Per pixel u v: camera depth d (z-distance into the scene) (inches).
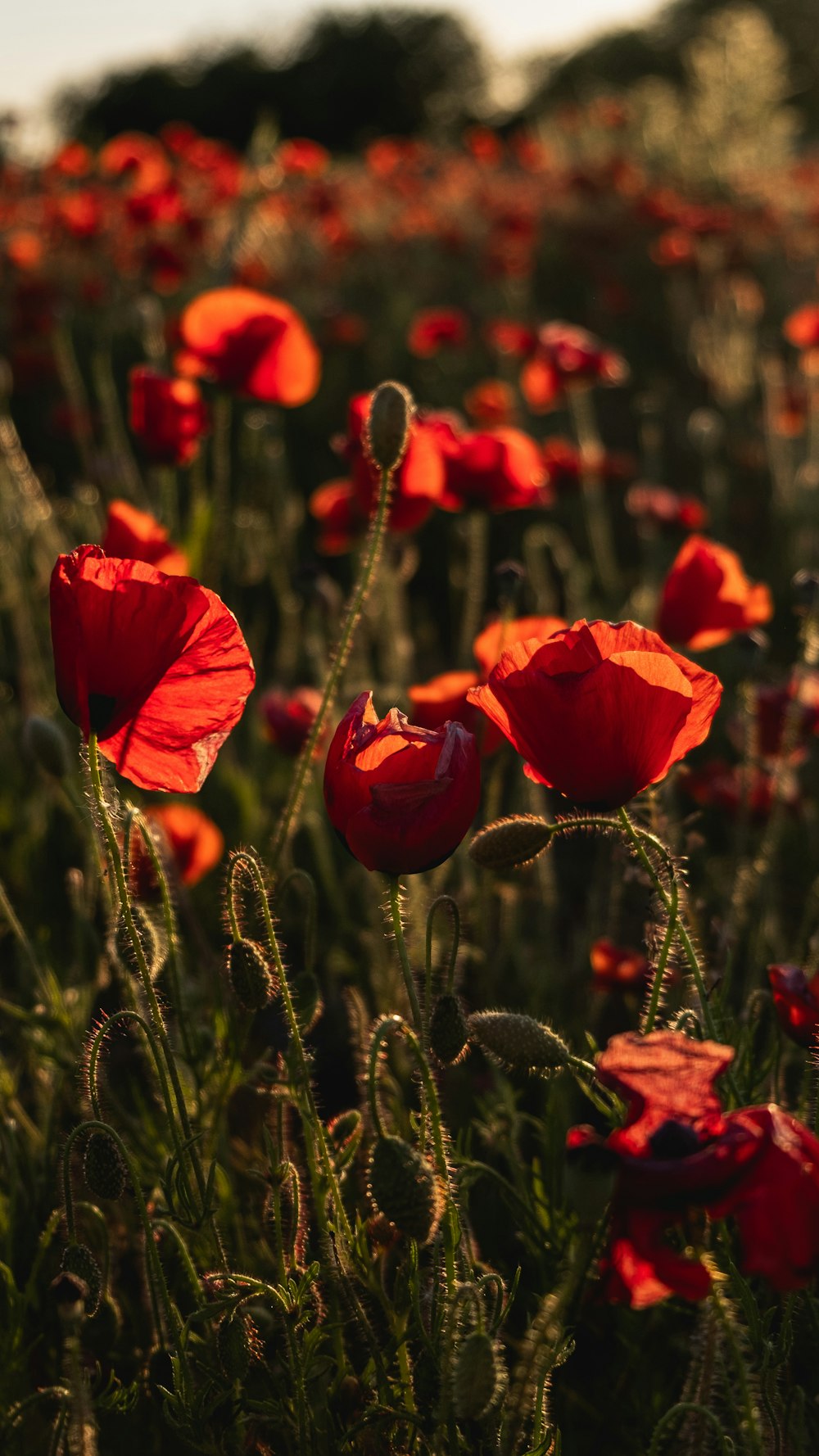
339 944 120.9
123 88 1312.7
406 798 54.1
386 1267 78.0
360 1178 81.7
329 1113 103.5
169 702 59.4
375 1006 114.7
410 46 1282.0
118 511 99.2
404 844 54.6
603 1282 48.7
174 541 146.1
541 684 55.9
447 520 236.7
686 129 583.8
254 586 199.5
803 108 951.6
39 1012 88.0
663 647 58.5
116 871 61.4
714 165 556.1
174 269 279.7
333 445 112.9
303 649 184.5
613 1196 44.6
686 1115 46.2
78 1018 90.4
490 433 118.4
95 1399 68.8
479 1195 86.5
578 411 206.8
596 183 463.5
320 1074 106.7
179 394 123.9
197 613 56.1
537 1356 53.2
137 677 57.2
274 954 63.5
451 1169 70.1
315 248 414.9
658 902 75.2
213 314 123.7
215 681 58.7
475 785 55.0
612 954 99.0
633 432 309.4
